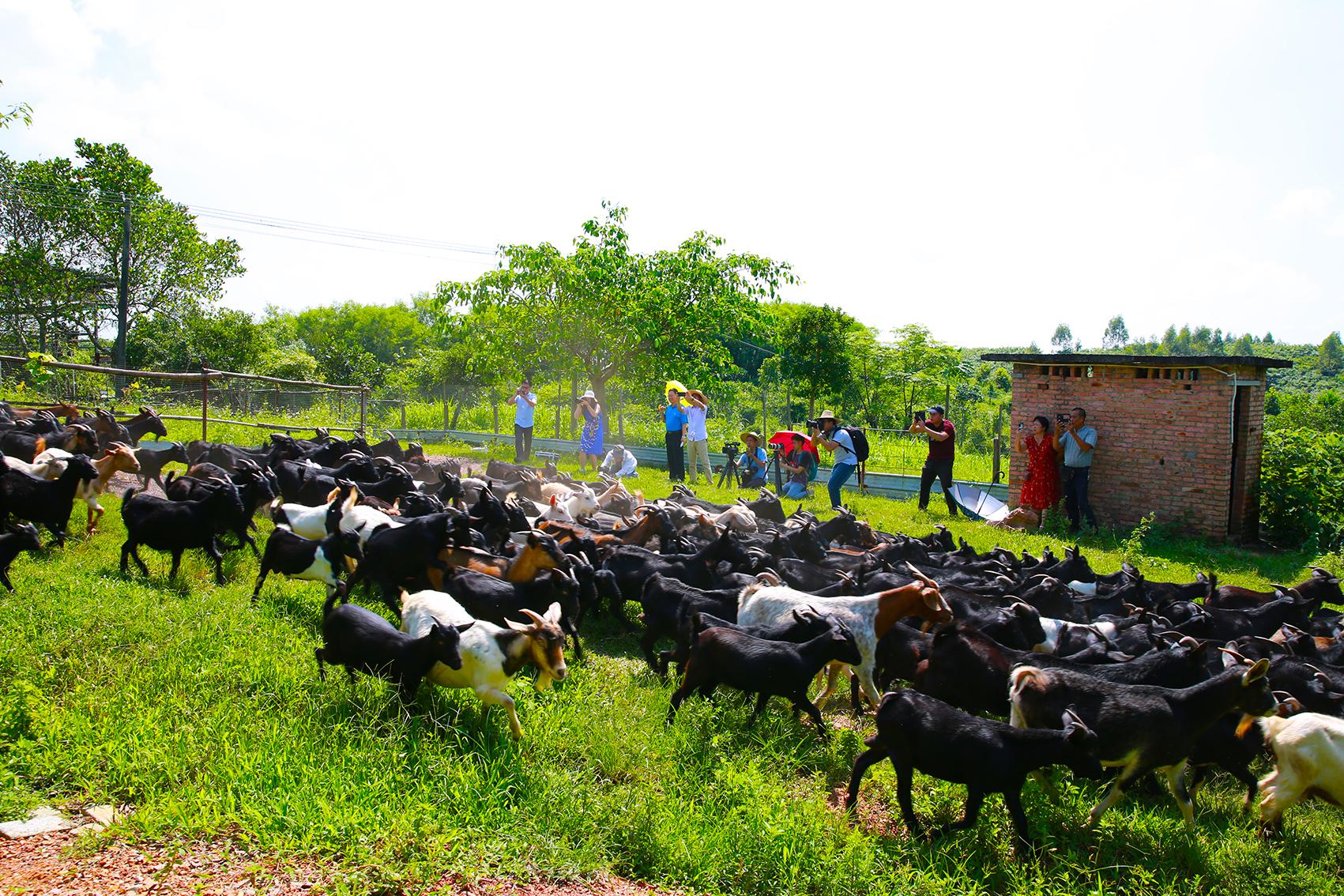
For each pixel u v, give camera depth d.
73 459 9.27
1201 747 6.67
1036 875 5.45
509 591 8.05
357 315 79.00
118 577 8.50
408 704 6.37
